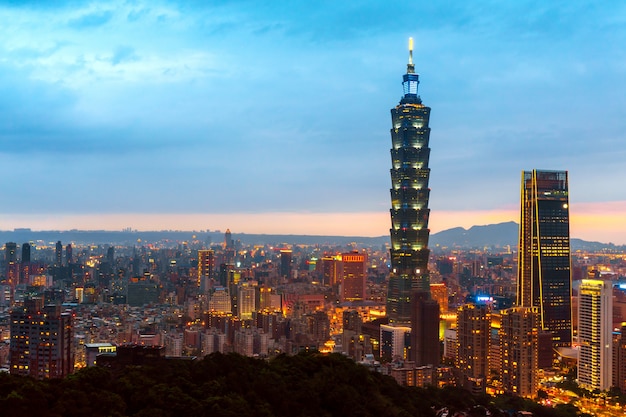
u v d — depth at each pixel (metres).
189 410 194.12
